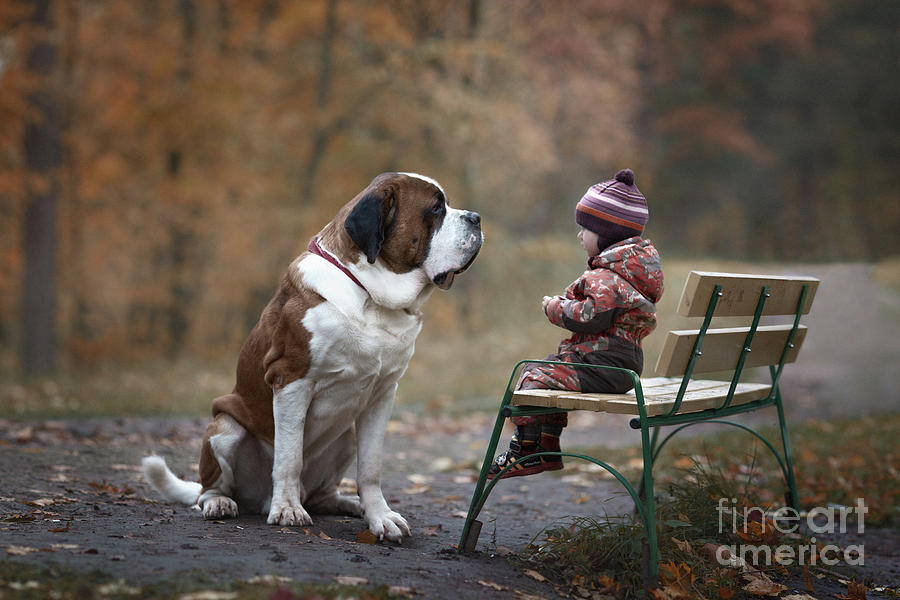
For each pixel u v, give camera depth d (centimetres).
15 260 1734
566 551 370
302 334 387
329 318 384
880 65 3588
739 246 4084
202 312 2395
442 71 1989
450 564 349
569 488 628
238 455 418
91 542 332
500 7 2211
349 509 451
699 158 3675
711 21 3369
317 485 443
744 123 3650
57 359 1594
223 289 2106
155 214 1872
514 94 2158
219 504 410
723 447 743
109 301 2473
